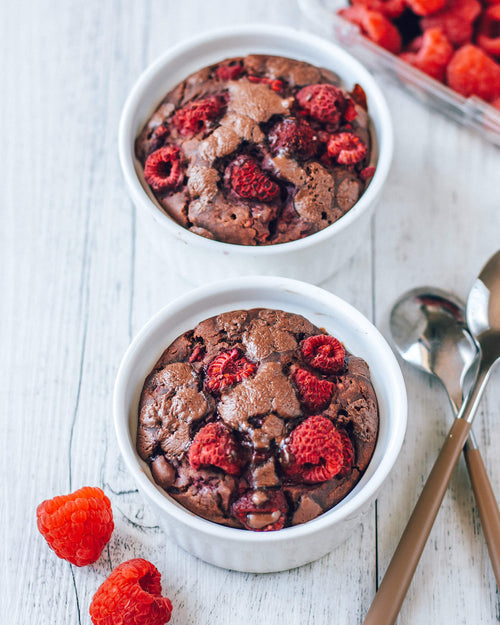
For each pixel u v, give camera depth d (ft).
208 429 1.09
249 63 1.33
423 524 1.14
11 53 1.50
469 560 1.17
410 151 1.43
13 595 1.16
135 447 1.12
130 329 1.32
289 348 1.15
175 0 1.53
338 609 1.15
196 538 1.08
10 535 1.20
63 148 1.43
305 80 1.31
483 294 1.27
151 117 1.31
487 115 1.40
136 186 1.24
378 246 1.37
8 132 1.45
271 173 1.24
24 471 1.23
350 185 1.26
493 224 1.38
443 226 1.38
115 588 1.09
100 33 1.51
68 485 1.22
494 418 1.26
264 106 1.27
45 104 1.46
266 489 1.08
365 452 1.11
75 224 1.38
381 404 1.15
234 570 1.17
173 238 1.23
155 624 1.09
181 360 1.16
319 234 1.22
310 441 1.07
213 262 1.24
